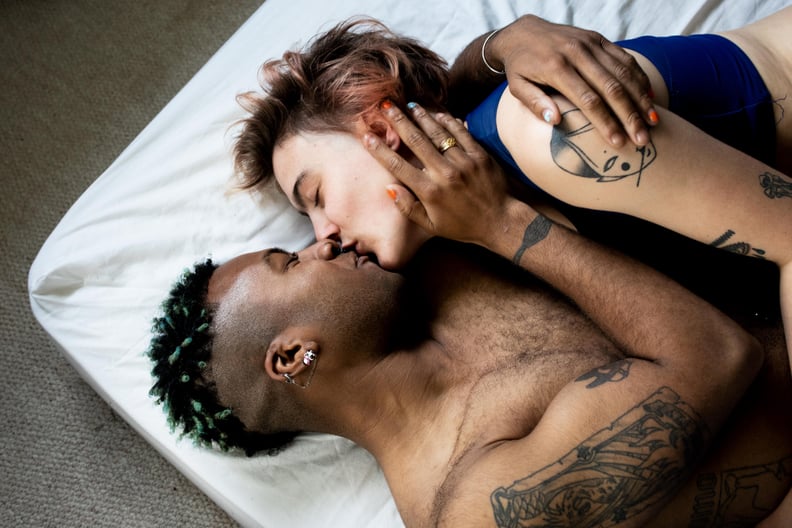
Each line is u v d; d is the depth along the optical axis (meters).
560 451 0.91
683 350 0.94
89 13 2.03
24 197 1.88
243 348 1.07
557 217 1.08
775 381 1.04
